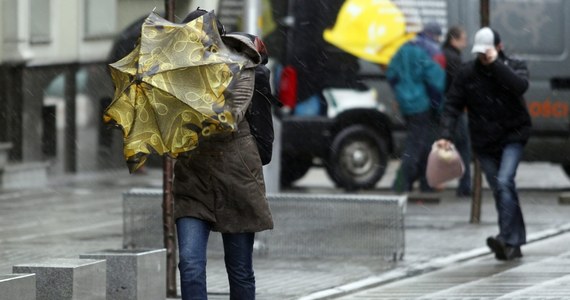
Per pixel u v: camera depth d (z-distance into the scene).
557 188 40.66
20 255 24.14
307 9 38.34
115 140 50.81
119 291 16.84
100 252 17.70
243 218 14.43
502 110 23.50
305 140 38.25
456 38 36.91
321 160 38.97
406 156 36.41
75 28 49.06
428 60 36.47
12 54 46.31
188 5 48.91
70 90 49.00
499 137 23.64
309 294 19.67
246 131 14.50
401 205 24.00
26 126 46.69
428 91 36.53
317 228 24.48
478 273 21.80
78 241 26.73
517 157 23.53
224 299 19.36
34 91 47.22
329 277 21.67
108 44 49.81
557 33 39.78
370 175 38.75
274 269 22.78
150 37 14.22
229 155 14.35
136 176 48.19
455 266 23.08
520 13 39.78
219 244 24.56
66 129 48.91
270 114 14.63
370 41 38.47
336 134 38.47
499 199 23.50
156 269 17.48
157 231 24.59
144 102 13.98
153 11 14.66
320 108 38.38
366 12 38.50
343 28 38.47
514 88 23.08
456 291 19.61
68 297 15.66
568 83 39.78
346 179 38.62
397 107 38.47
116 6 49.72
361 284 20.75
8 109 46.16
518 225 23.52
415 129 36.50
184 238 14.42
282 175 40.78
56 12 48.22
